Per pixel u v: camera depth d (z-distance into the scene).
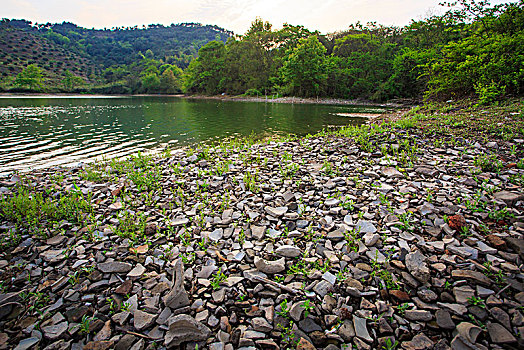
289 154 9.34
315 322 3.03
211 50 78.69
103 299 3.42
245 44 72.88
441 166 7.02
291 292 3.42
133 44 176.12
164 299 3.35
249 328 3.01
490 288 3.24
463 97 19.67
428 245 4.04
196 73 82.38
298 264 3.92
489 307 3.00
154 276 3.78
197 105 44.44
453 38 38.09
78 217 5.28
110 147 13.37
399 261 3.78
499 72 16.45
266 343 2.81
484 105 14.89
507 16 18.88
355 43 58.00
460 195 5.40
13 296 3.44
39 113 28.80
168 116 27.03
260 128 19.19
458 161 7.36
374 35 59.03
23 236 4.76
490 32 19.88
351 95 56.12
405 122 11.55
